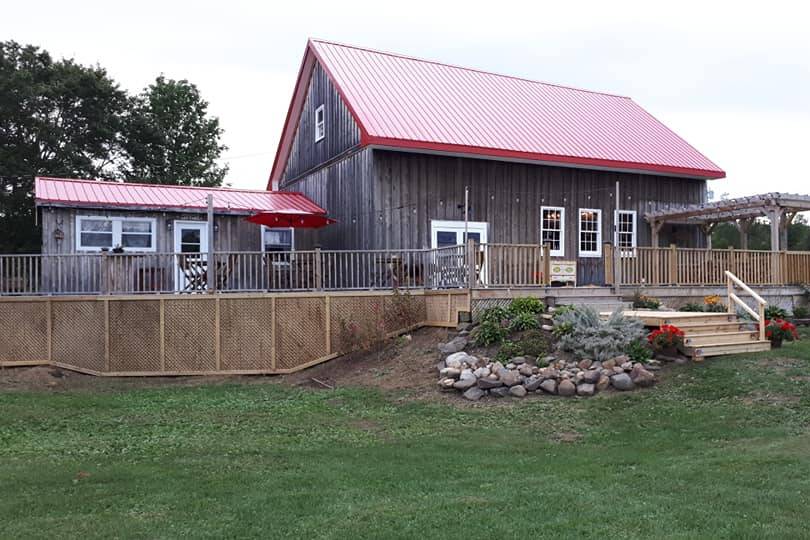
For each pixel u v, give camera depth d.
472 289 14.77
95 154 36.03
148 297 15.34
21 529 5.91
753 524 5.54
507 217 20.33
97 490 7.04
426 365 13.50
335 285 16.19
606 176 21.94
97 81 34.44
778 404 9.88
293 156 25.06
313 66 22.98
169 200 19.11
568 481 7.03
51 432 10.08
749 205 19.56
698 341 12.71
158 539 5.65
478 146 19.14
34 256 15.63
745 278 18.86
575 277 20.47
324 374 14.70
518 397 11.41
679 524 5.61
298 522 5.95
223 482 7.27
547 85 26.70
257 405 12.05
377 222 18.55
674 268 17.80
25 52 33.44
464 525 5.72
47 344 15.63
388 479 7.30
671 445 8.57
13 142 33.22
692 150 24.25
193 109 41.16
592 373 11.53
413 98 21.33
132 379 15.10
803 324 18.02
